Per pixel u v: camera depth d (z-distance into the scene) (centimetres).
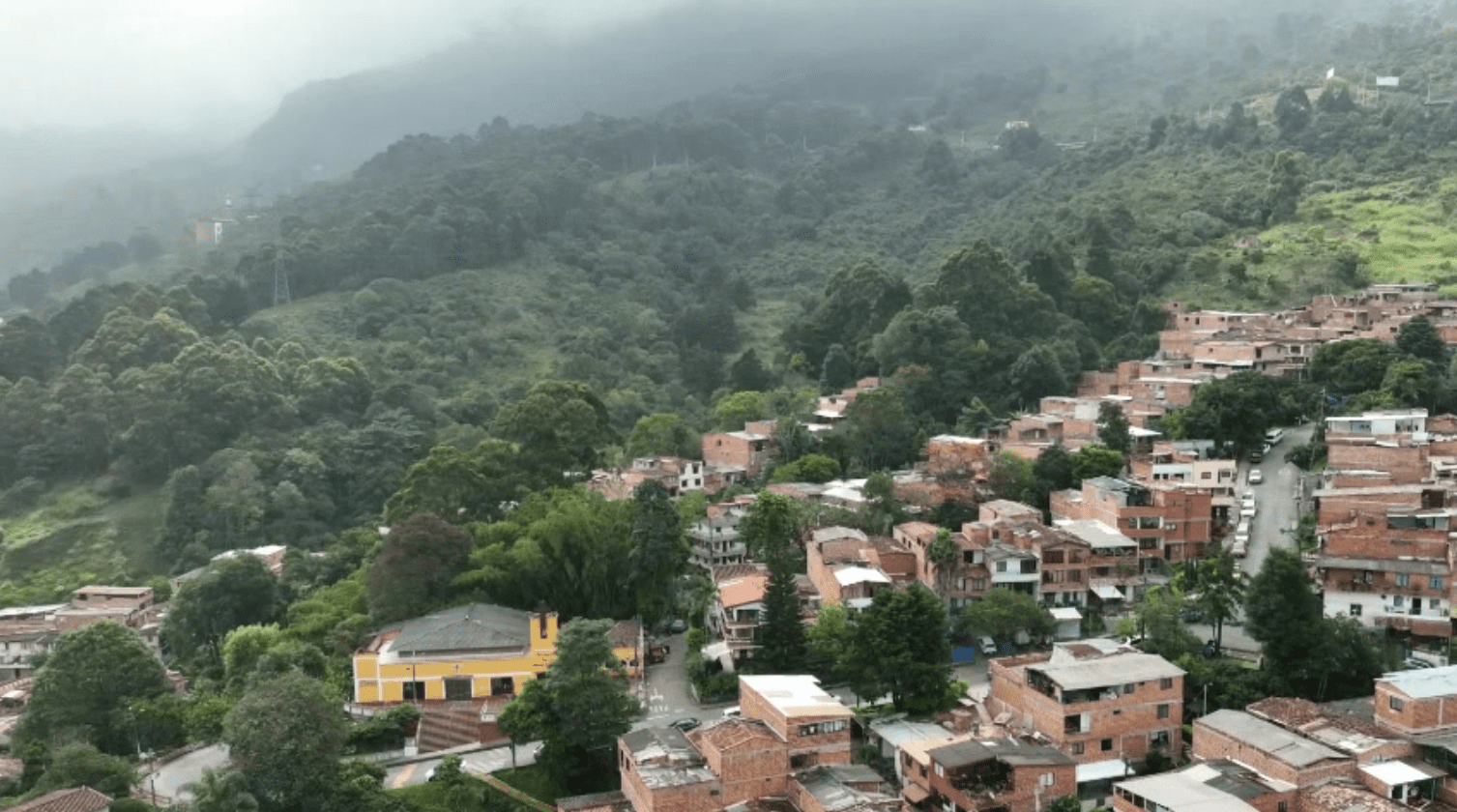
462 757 10000
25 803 8544
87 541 19912
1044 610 11338
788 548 13250
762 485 16700
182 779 9950
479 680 11056
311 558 16525
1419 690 8000
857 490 14850
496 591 12744
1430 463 12669
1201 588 10662
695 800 8025
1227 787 7444
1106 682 8738
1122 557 11994
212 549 19050
